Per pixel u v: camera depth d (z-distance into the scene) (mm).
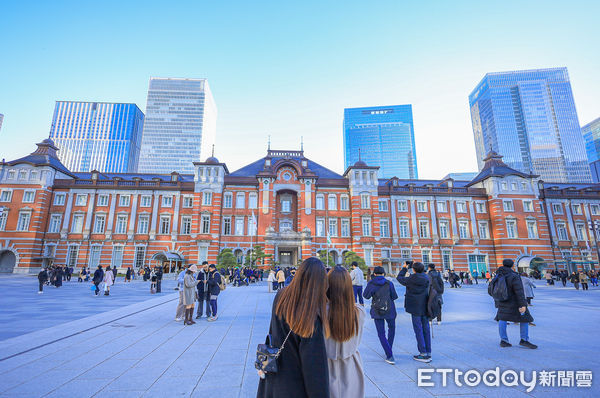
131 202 42812
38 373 5449
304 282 2293
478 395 4594
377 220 43438
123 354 6656
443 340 7879
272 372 2092
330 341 2510
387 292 6387
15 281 28531
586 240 45938
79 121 151500
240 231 42156
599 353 6684
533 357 6410
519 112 152250
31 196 40844
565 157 142750
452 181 47750
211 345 7449
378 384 4988
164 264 42219
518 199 45844
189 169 157000
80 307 13688
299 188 43875
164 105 162500
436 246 44750
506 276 7309
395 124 188875
